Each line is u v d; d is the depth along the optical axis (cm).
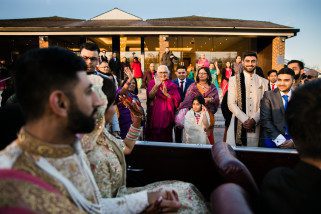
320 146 102
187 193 168
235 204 100
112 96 169
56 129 90
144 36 1636
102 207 114
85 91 93
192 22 1853
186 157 223
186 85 531
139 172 230
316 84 108
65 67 88
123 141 207
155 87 435
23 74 87
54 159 91
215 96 438
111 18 1933
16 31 1507
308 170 104
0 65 1598
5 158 87
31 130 90
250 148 213
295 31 1525
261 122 341
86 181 102
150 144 228
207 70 434
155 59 1688
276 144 315
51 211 79
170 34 1512
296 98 108
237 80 384
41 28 1498
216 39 1741
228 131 405
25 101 88
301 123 103
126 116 378
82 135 137
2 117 141
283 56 1580
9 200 74
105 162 152
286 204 102
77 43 1741
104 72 445
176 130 453
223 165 143
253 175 210
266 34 1528
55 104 87
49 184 87
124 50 1780
